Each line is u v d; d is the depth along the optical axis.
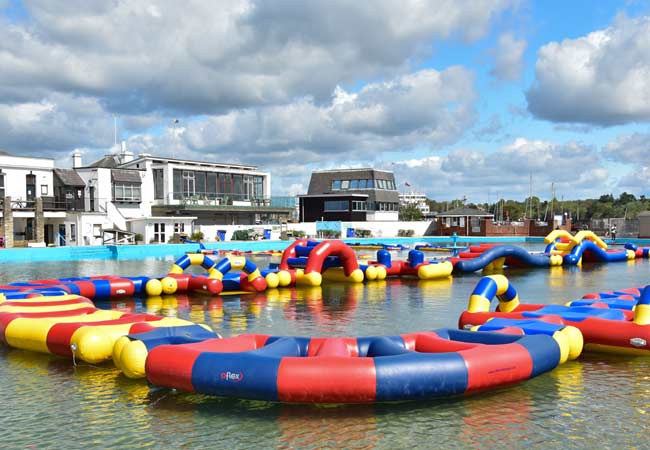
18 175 43.84
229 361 7.93
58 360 10.58
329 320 15.00
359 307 17.16
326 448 6.83
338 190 73.06
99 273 27.86
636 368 10.02
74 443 7.06
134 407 8.15
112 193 49.16
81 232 43.78
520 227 70.50
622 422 7.66
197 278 19.62
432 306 17.31
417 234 70.12
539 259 30.25
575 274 27.67
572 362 10.41
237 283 20.36
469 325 11.47
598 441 7.08
